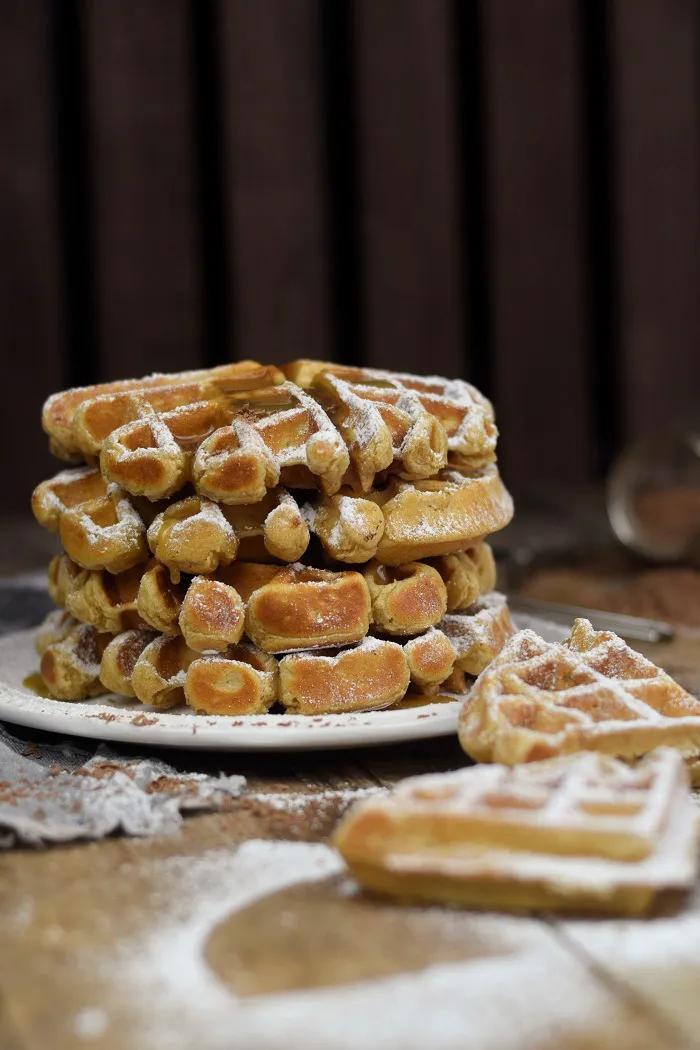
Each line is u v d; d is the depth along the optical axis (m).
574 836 0.92
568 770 0.97
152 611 1.09
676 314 2.32
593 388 2.33
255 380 1.15
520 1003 0.88
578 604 1.45
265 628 1.08
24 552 1.71
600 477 2.33
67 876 0.97
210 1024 0.87
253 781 1.07
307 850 0.98
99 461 1.12
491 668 1.05
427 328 2.20
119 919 0.94
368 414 1.09
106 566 1.11
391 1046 0.86
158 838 1.00
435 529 1.10
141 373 2.07
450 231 2.19
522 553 1.55
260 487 1.08
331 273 2.16
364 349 2.18
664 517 1.58
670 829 0.94
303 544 1.09
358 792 1.05
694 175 2.31
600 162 2.29
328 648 1.09
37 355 2.02
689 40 2.29
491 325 2.24
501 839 0.93
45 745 1.12
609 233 2.29
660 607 1.43
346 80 2.14
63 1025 0.88
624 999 0.88
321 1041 0.87
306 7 2.10
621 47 2.25
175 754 1.09
